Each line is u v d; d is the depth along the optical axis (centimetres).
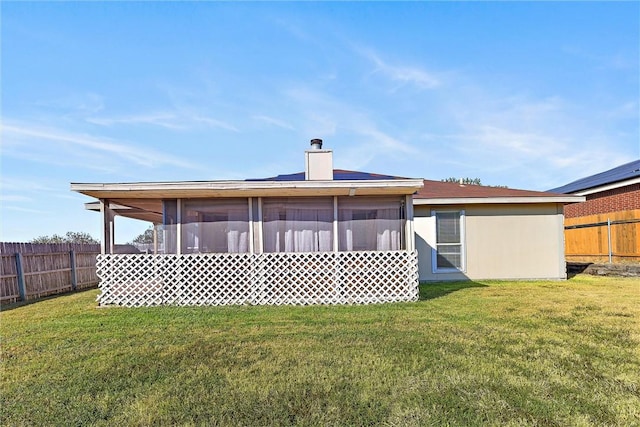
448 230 1041
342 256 742
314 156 916
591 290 826
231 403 295
